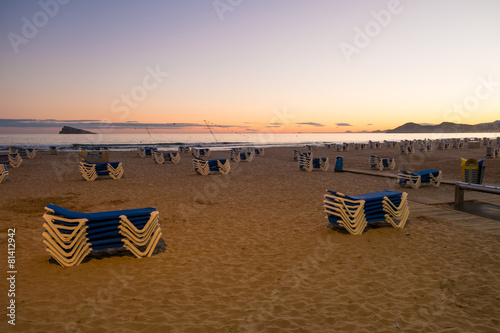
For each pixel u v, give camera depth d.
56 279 4.32
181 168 20.11
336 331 3.20
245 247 5.75
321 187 12.41
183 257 5.25
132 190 11.88
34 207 8.89
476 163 11.57
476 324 3.32
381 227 6.76
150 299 3.84
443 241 5.91
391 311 3.59
